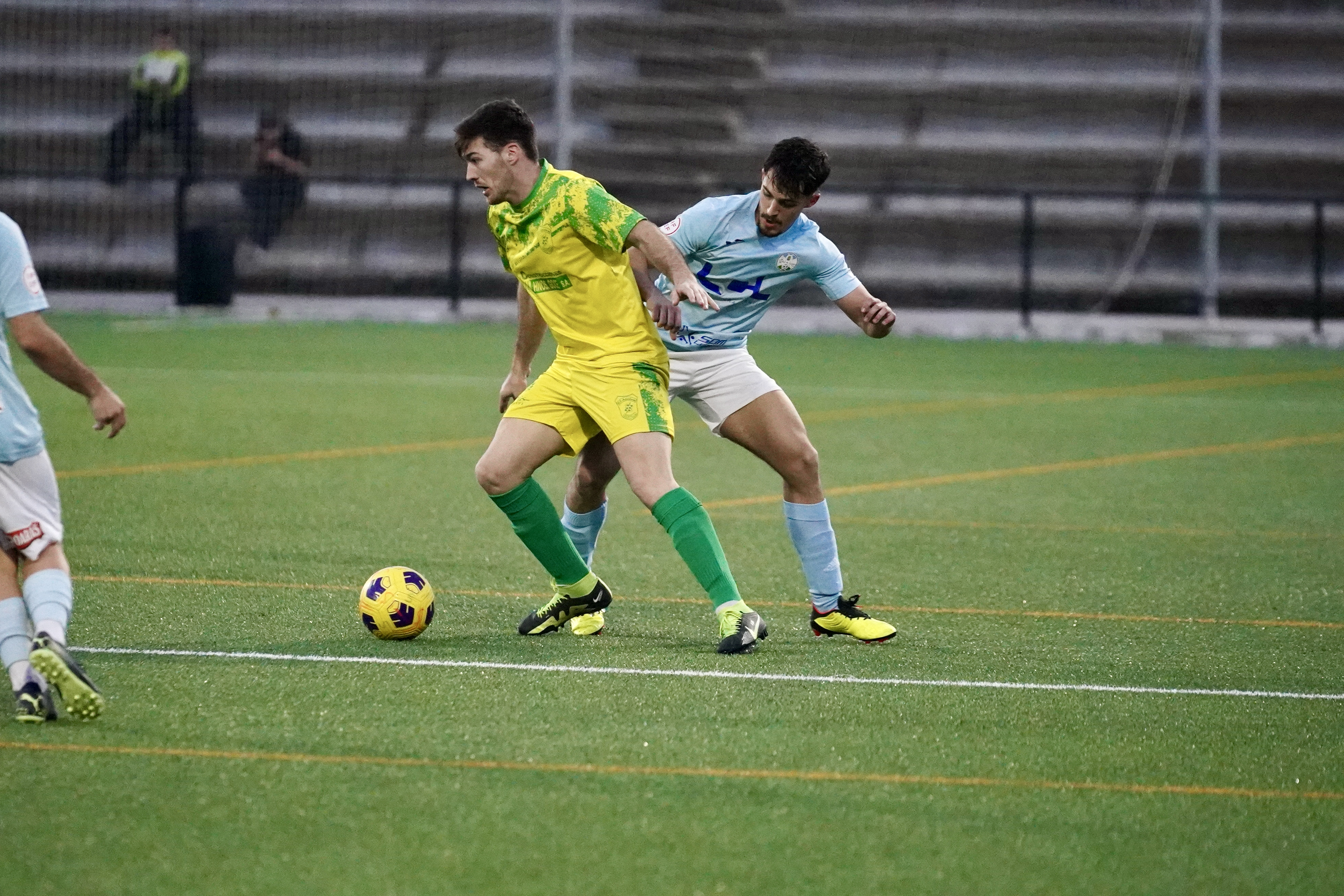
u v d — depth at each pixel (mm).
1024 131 82688
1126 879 11836
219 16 86562
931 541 26547
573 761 14141
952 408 45500
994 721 15742
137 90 78875
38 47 86312
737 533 26891
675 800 13219
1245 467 35344
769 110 84125
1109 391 50188
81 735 14625
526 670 17312
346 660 17594
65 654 14109
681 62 85562
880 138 82875
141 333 64062
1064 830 12773
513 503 18625
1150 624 20609
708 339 19531
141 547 24281
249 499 28891
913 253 79062
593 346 18500
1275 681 17719
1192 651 19094
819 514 19391
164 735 14680
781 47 86375
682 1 87688
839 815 12961
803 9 88312
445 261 80188
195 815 12695
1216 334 67312
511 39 86375
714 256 19109
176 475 31438
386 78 84625
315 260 78625
